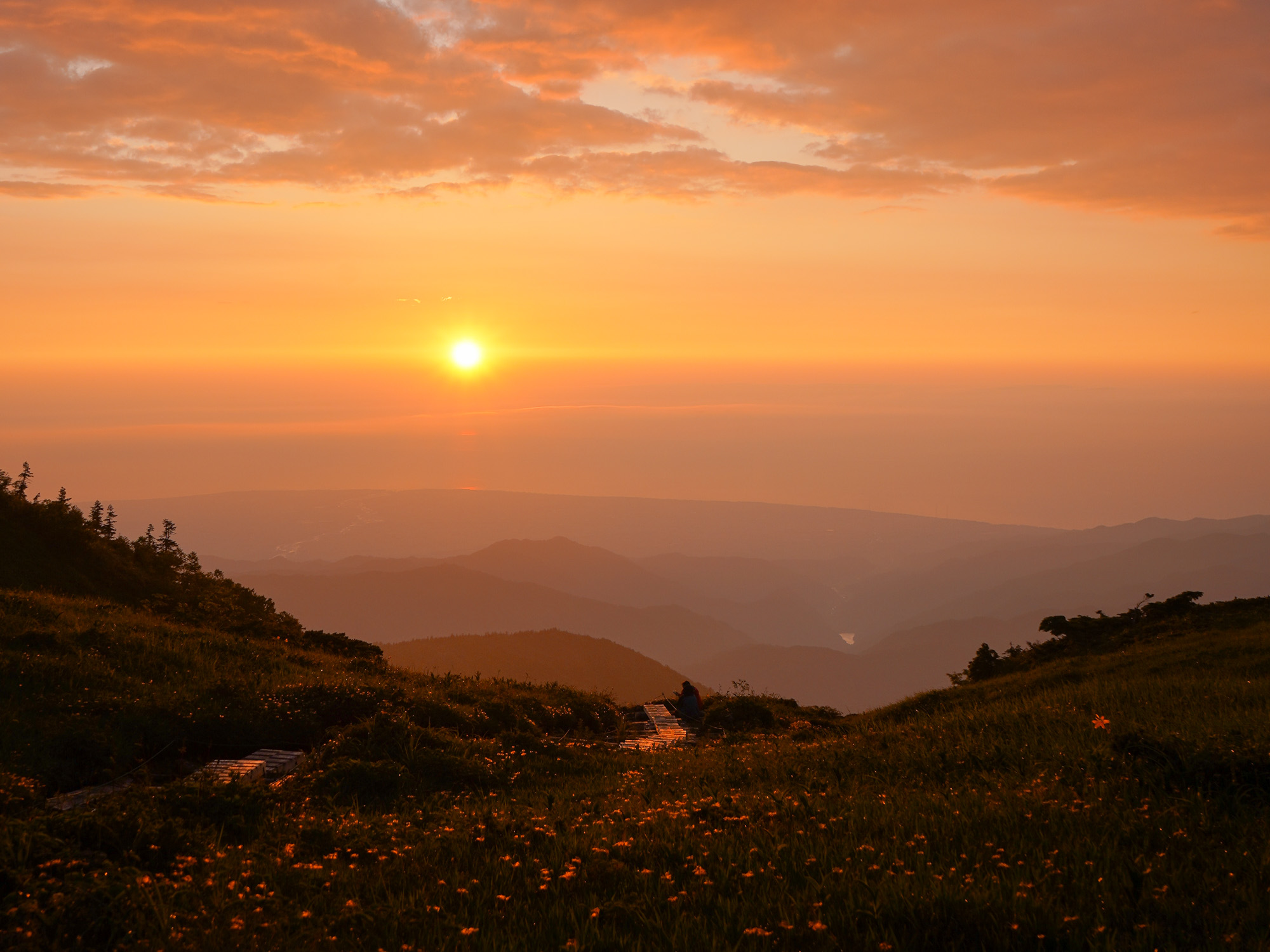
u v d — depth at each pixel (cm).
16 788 904
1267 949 453
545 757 1467
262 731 1510
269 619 3009
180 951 512
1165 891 532
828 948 488
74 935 531
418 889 629
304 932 546
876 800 845
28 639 1638
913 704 2169
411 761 1213
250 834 877
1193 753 827
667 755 1565
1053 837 666
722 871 623
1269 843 612
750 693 2631
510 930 540
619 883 622
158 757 1370
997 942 483
